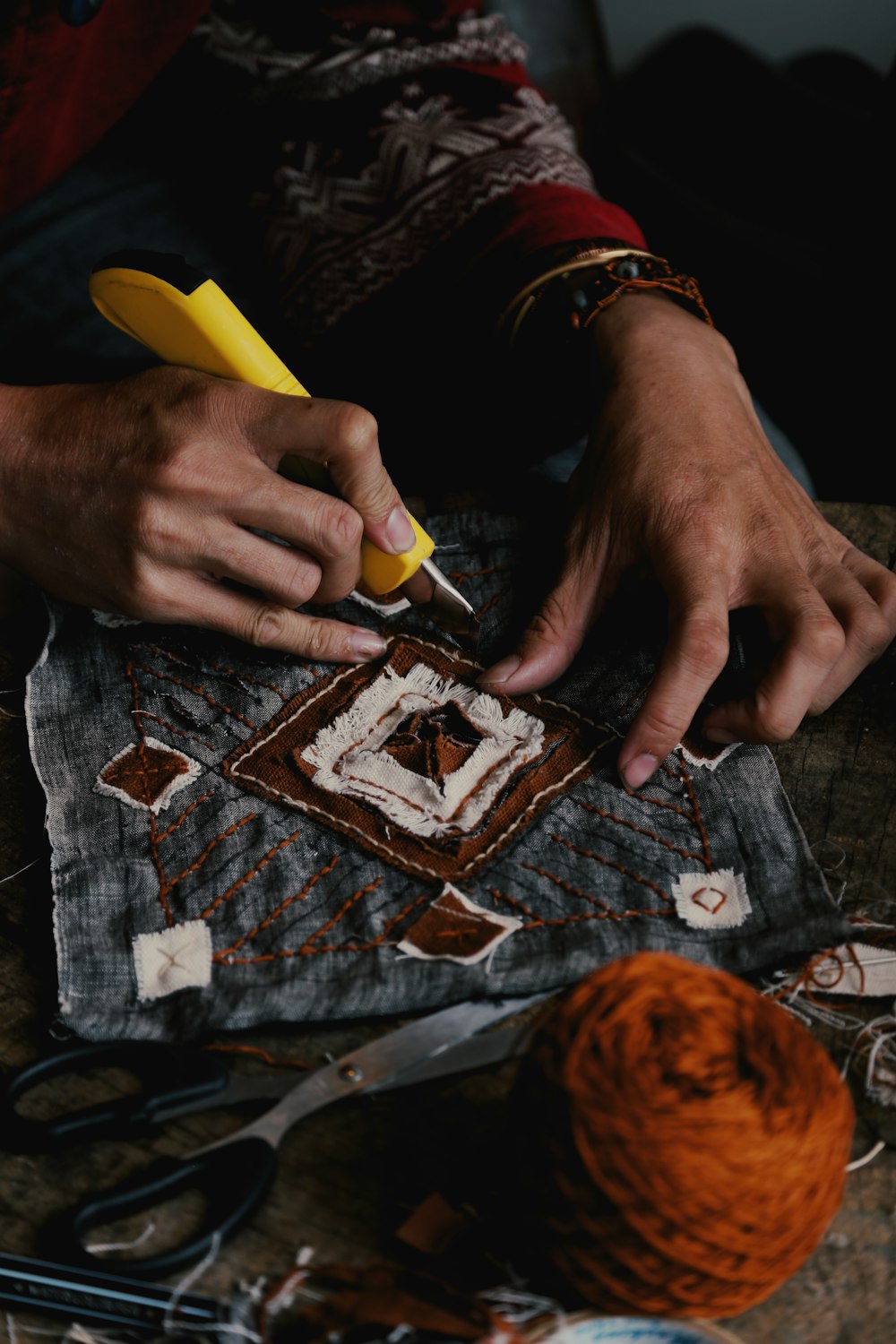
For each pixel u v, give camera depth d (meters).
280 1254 0.49
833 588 0.74
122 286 0.68
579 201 0.95
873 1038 0.58
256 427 0.68
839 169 1.71
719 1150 0.39
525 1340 0.42
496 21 1.12
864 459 1.58
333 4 1.04
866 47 2.12
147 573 0.71
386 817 0.67
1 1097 0.53
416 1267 0.49
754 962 0.60
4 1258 0.47
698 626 0.68
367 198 1.00
